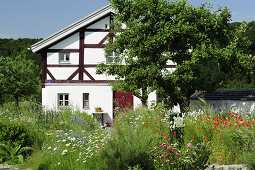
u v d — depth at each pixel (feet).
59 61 59.31
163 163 19.54
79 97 59.16
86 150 24.67
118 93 59.72
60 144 27.09
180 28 36.91
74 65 59.31
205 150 18.76
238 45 40.29
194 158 18.54
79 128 38.19
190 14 37.63
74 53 59.31
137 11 39.04
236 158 22.50
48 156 24.91
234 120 26.23
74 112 51.98
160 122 29.45
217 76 39.45
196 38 37.55
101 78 59.47
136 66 41.37
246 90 47.03
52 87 58.85
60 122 39.34
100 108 58.90
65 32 58.44
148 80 38.88
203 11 38.24
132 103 59.82
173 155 19.95
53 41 58.29
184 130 25.75
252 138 22.09
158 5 38.60
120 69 41.75
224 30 38.09
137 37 40.06
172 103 44.80
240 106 44.27
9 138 27.30
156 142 23.39
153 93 58.44
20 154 26.53
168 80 39.45
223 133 24.16
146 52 39.04
